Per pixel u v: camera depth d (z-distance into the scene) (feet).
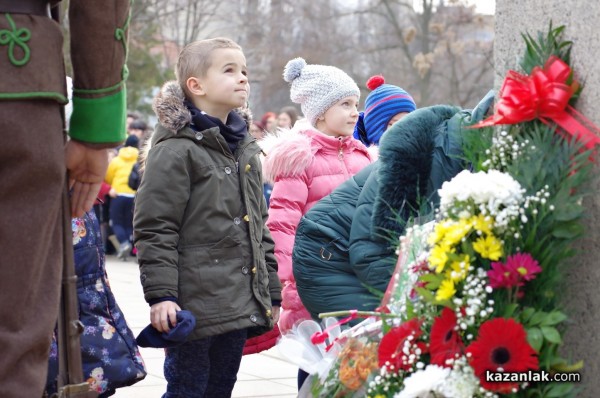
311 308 15.84
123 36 10.39
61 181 9.64
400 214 13.30
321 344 13.46
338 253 15.56
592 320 10.66
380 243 14.11
